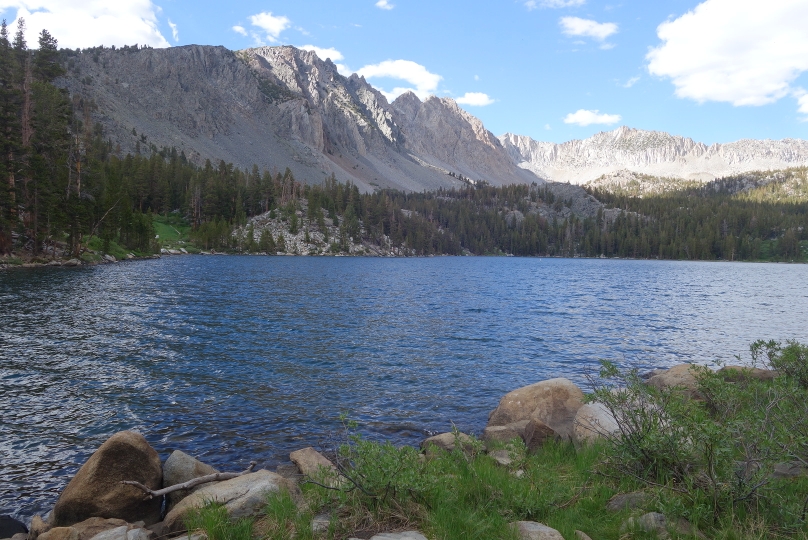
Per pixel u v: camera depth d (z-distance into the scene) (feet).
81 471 30.63
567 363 85.56
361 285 228.84
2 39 307.99
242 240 563.07
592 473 30.63
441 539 21.81
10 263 213.87
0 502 33.37
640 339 110.22
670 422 27.17
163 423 49.42
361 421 52.70
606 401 30.78
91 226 304.50
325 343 94.17
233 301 150.30
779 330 124.67
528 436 40.78
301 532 23.06
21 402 53.52
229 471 38.86
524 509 25.48
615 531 22.66
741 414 27.58
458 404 60.23
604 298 201.46
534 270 443.73
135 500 30.01
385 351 89.25
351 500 25.66
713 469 25.26
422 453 40.34
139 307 128.36
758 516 22.77
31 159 238.68
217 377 67.82
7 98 245.86
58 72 351.25
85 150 342.85
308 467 35.55
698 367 35.60
